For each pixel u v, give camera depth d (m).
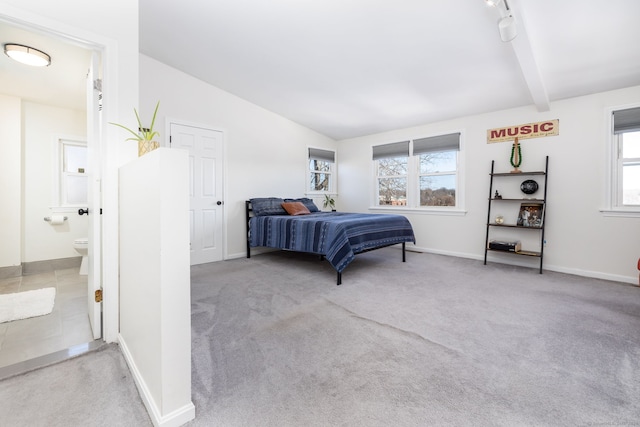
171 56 3.36
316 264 3.93
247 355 1.65
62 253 3.64
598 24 2.18
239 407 1.23
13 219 3.26
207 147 4.00
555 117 3.48
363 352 1.68
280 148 4.94
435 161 4.68
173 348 1.12
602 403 1.26
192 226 3.86
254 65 3.42
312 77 3.56
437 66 3.01
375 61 3.04
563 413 1.20
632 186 3.11
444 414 1.19
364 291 2.78
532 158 3.66
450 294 2.68
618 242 3.13
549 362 1.57
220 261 4.11
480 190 4.11
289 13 2.47
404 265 3.83
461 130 4.29
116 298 1.79
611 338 1.84
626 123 3.07
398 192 5.18
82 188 3.81
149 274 1.20
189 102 3.80
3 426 1.13
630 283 3.03
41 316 2.17
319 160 5.67
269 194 4.78
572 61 2.66
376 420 1.16
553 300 2.52
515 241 3.77
